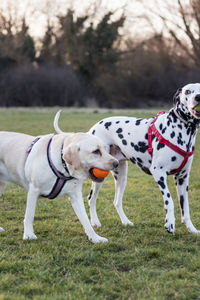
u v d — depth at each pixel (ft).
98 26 121.19
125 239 13.69
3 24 119.03
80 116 67.62
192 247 12.85
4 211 17.39
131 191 21.54
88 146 11.93
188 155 13.99
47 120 59.77
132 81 119.75
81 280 10.36
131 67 119.55
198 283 10.18
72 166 11.89
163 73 115.75
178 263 11.55
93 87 121.39
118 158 15.89
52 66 119.96
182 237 14.05
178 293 9.58
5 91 113.19
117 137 15.55
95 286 9.86
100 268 11.12
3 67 116.37
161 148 14.03
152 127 14.53
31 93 113.80
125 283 10.04
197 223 15.75
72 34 123.44
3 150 13.88
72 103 117.19
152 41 115.03
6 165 13.88
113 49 120.98
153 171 14.43
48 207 17.93
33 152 13.07
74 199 13.61
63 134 13.12
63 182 12.84
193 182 23.49
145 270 10.93
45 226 15.07
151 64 116.98
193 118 13.64
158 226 15.46
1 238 13.58
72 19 122.72
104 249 12.64
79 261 11.71
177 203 19.22
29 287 9.77
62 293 9.51
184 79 112.37
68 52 124.36
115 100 120.78
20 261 11.37
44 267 11.12
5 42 119.75
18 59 119.85
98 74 122.93
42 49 125.49
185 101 13.53
